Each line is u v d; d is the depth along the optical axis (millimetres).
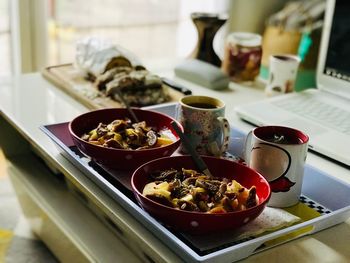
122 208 856
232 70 1533
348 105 1323
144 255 972
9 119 1202
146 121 1111
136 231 795
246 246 733
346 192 910
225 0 2092
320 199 931
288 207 907
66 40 2047
